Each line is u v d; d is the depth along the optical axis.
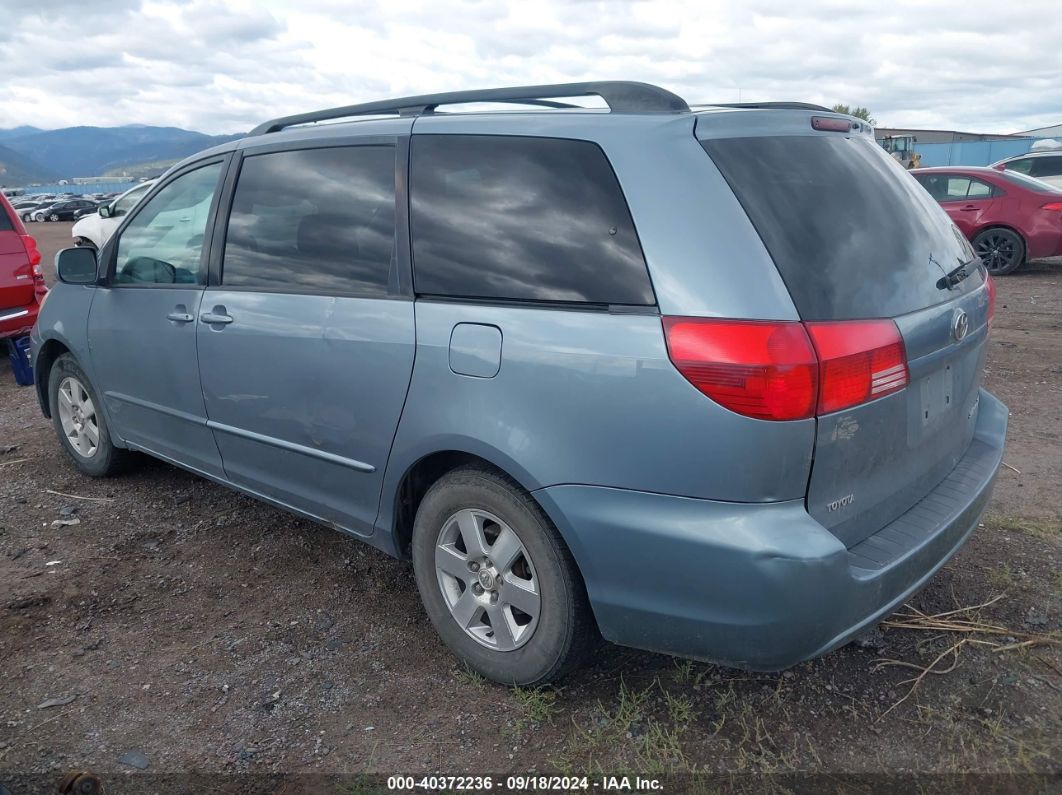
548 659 2.71
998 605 3.31
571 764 2.55
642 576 2.43
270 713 2.83
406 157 3.05
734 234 2.32
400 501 3.09
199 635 3.31
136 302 4.11
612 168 2.54
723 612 2.33
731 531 2.27
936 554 2.65
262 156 3.61
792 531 2.25
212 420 3.79
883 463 2.55
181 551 4.02
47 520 4.38
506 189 2.77
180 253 3.93
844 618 2.33
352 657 3.14
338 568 3.83
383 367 2.95
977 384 3.23
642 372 2.35
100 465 4.80
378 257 3.06
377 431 3.02
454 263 2.84
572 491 2.49
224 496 4.64
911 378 2.55
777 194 2.43
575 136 2.66
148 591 3.65
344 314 3.10
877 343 2.39
